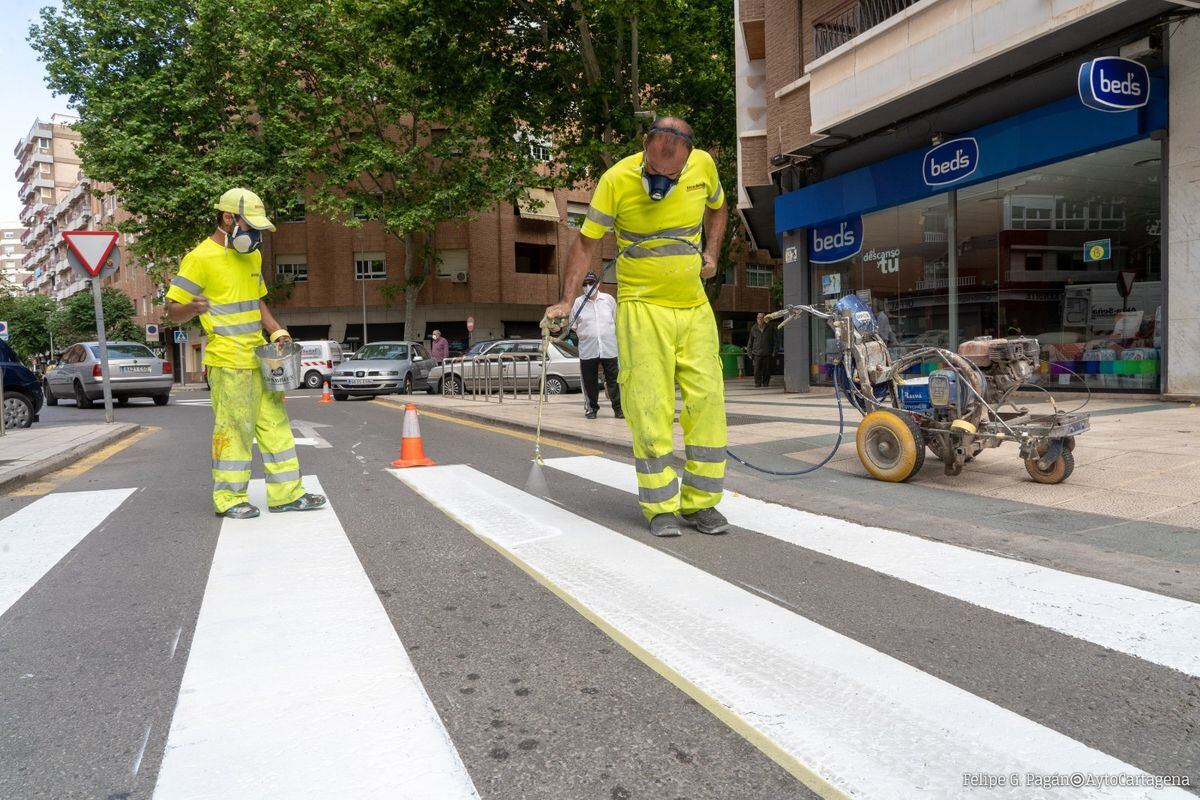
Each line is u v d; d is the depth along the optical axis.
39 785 2.05
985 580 3.50
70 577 3.93
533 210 33.91
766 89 15.45
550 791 1.98
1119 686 2.48
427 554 4.18
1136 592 3.29
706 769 2.07
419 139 34.78
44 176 93.12
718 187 4.44
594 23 16.19
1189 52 8.74
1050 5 8.90
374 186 36.22
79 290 65.69
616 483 6.16
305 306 37.97
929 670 2.63
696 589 3.49
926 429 5.48
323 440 9.51
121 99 28.64
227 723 2.35
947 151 11.64
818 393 14.78
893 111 11.80
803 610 3.21
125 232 30.19
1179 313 9.05
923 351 5.53
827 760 2.10
